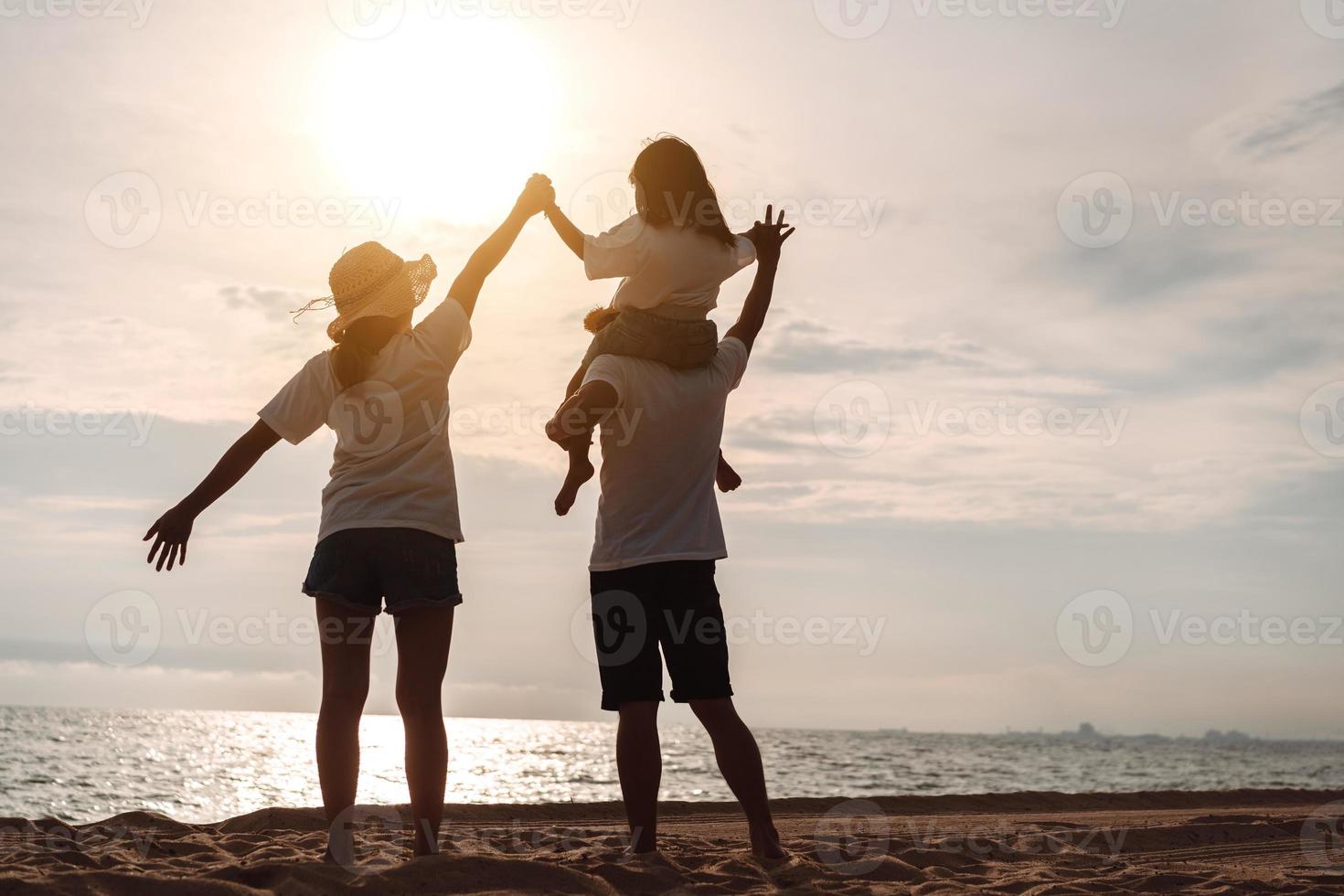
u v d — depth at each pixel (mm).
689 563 3420
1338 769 39875
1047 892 3121
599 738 56594
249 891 2533
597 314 3625
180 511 2996
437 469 3152
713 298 3488
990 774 26484
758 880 3086
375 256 3172
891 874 3498
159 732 31875
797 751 39531
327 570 3051
